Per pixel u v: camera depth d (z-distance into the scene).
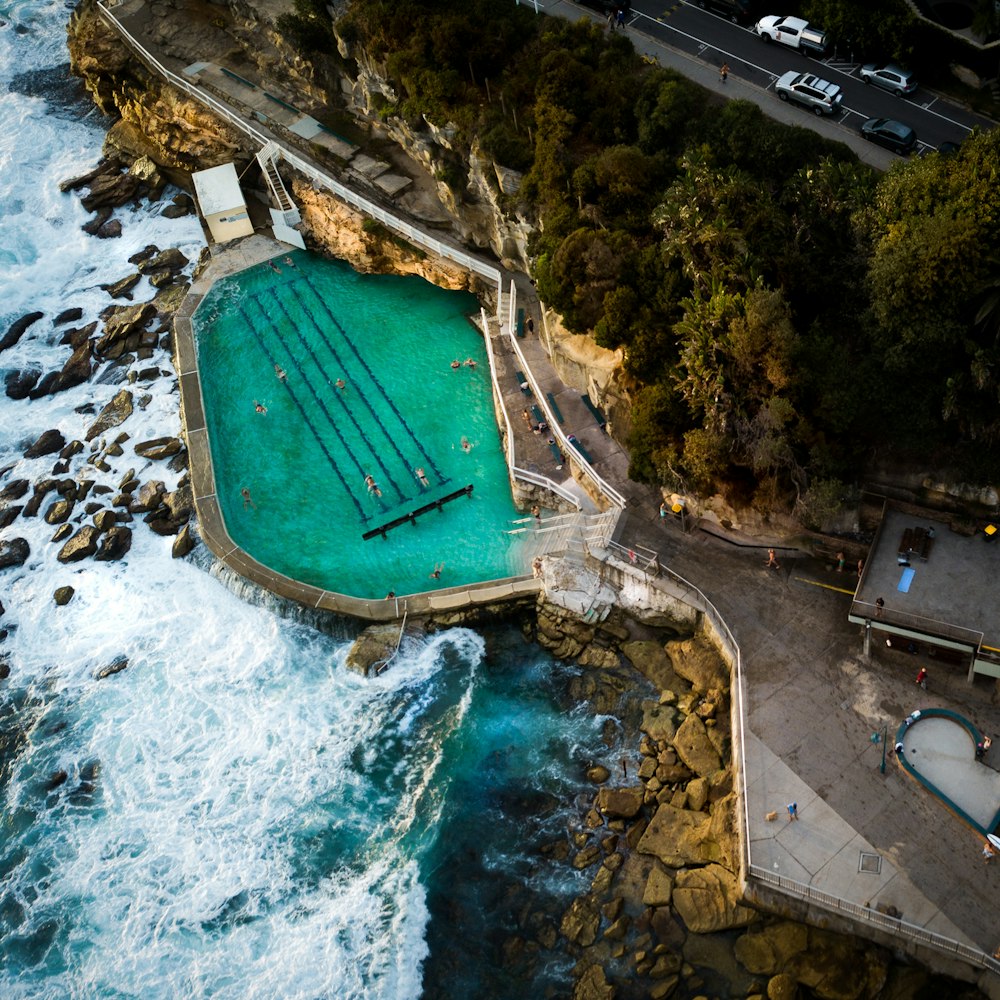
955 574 56.28
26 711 66.06
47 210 94.69
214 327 81.75
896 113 68.31
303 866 57.75
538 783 58.66
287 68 89.12
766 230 60.56
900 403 56.94
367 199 82.31
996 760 53.06
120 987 54.97
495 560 67.44
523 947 53.34
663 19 77.88
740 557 62.22
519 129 72.25
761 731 55.53
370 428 75.06
